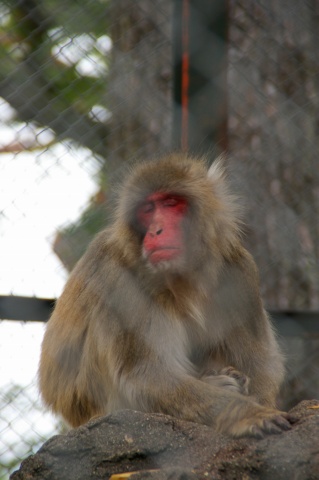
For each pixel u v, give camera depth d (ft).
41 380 61.93
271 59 83.76
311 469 40.73
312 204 82.79
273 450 41.70
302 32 85.56
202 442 43.83
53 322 60.70
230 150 80.59
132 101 77.71
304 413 46.26
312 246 82.38
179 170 56.03
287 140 82.94
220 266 56.08
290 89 84.02
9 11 76.33
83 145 75.97
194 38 65.41
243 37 83.10
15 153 67.87
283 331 69.82
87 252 59.57
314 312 70.08
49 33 76.89
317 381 78.89
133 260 54.75
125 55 78.48
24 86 74.69
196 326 55.67
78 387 58.13
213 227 55.72
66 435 45.37
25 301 63.62
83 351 57.88
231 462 41.75
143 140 76.74
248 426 45.16
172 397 52.13
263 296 80.07
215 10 65.46
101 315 55.57
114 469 43.78
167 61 78.48
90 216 72.13
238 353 57.31
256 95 82.43
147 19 79.00
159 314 54.13
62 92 74.90
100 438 44.60
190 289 54.60
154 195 55.11
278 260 80.94
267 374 57.77
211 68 65.57
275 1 84.89
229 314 56.80
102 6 77.82
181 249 53.26
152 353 53.52
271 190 81.51
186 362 54.90
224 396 50.96
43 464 44.57
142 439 44.21
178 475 40.96
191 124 65.05
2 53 77.36
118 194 59.16
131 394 53.21
